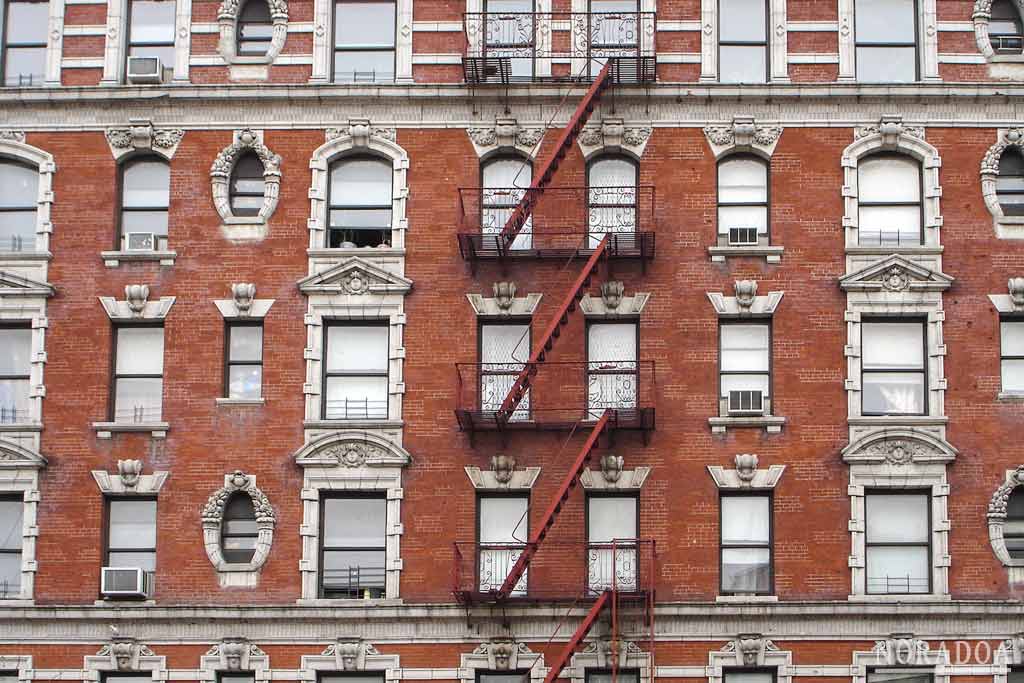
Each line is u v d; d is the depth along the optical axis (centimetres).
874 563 5506
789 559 5475
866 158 5750
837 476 5519
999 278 5628
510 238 5534
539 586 5481
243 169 5806
